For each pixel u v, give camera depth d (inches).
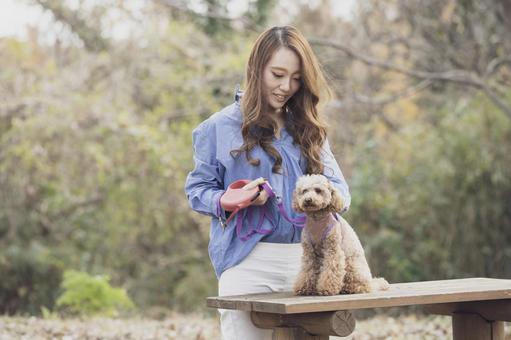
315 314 124.8
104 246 546.0
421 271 482.9
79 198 526.3
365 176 499.2
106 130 473.1
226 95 508.7
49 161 485.4
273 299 122.0
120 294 389.7
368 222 502.6
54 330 272.4
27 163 484.4
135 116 495.2
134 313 413.4
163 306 535.2
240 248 133.1
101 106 473.1
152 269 541.3
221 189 136.9
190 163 485.4
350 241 132.0
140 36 508.7
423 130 505.4
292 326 129.8
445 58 506.6
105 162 467.8
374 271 486.9
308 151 135.1
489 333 152.8
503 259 466.3
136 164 482.3
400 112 576.4
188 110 500.4
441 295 130.3
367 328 291.9
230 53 501.7
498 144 459.5
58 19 547.2
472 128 466.9
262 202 128.9
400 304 125.6
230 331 136.4
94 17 530.6
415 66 537.6
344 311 123.0
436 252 473.4
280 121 138.3
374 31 539.5
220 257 134.6
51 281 536.1
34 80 504.1
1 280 527.8
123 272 548.1
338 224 128.5
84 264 540.4
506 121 460.4
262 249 133.5
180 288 521.0
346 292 131.2
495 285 146.3
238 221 132.8
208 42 524.4
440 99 542.6
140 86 506.9
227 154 133.4
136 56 505.7
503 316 148.6
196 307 508.7
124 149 477.4
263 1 596.7
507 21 480.1
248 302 121.6
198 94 501.4
